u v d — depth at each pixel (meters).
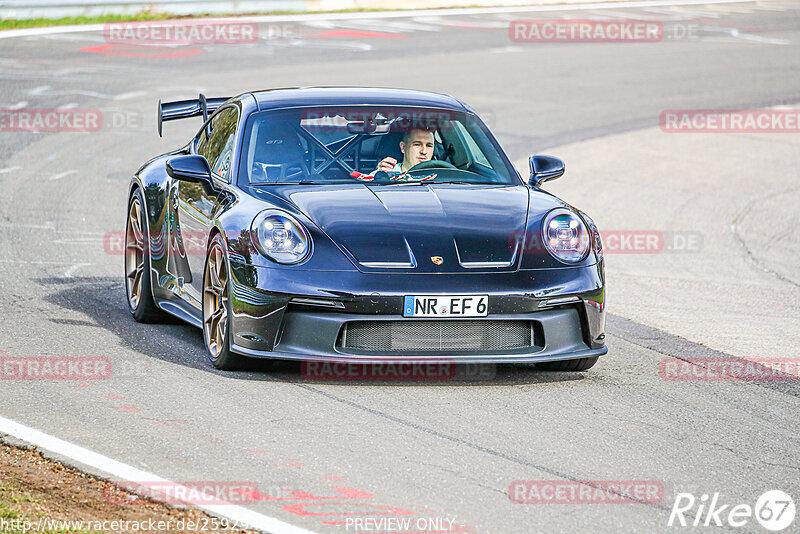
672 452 18.61
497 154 25.95
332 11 102.00
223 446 18.05
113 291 29.83
